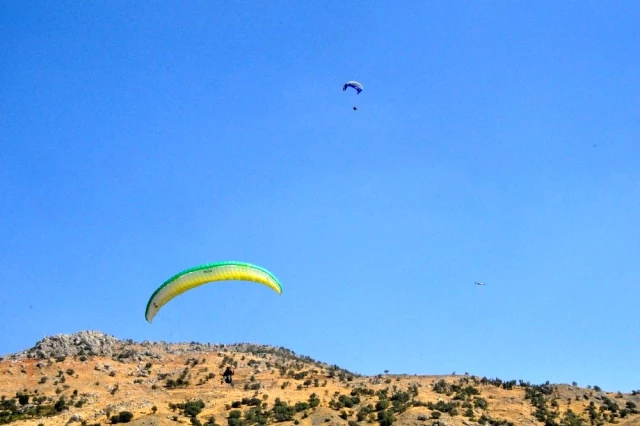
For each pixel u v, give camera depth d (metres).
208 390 122.62
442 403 113.50
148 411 105.94
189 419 102.50
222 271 58.00
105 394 119.56
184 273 58.28
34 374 126.88
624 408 125.19
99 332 154.88
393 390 124.44
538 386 135.25
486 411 114.62
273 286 60.47
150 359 143.12
